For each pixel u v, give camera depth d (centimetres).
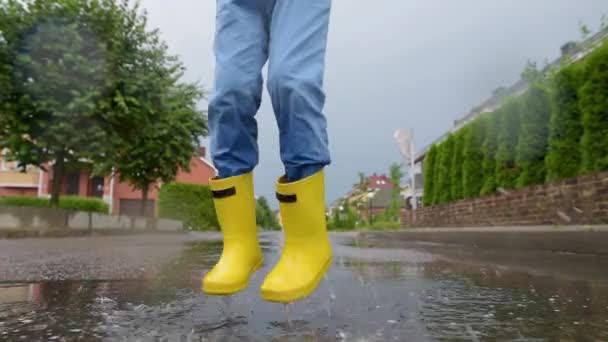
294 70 117
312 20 122
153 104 1348
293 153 118
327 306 128
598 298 141
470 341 91
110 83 1181
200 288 167
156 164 1653
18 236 873
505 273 213
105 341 93
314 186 116
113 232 1332
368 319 111
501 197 720
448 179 1109
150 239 883
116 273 223
